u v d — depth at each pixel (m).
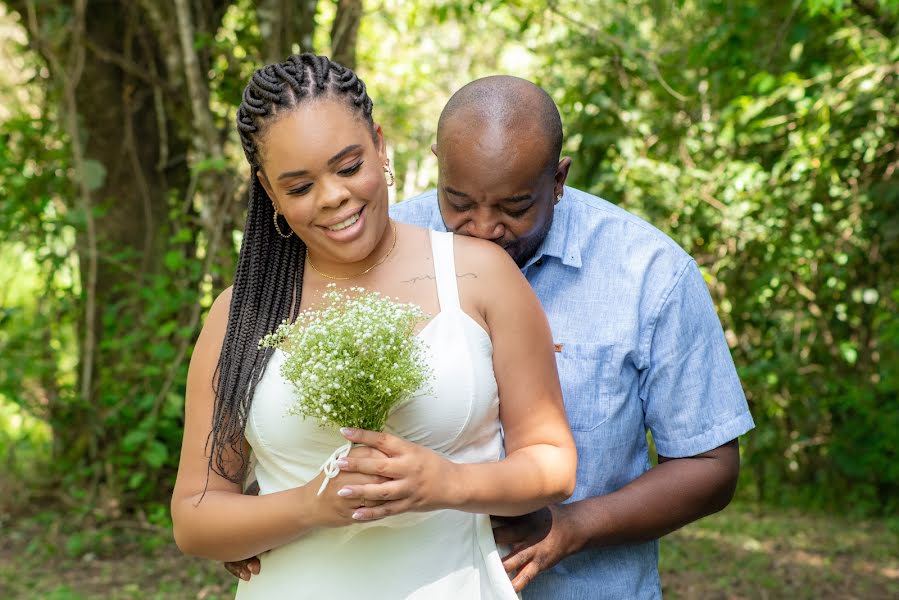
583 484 2.15
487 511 1.68
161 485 6.11
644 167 6.31
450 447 1.74
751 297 6.83
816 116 5.89
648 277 2.19
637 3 7.57
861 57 5.72
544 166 1.97
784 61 6.45
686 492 2.11
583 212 2.25
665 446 2.21
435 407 1.71
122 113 6.27
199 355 1.86
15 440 6.95
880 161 6.37
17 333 6.06
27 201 6.10
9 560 5.42
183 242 6.00
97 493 6.07
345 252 1.72
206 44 5.62
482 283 1.80
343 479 1.60
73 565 5.36
